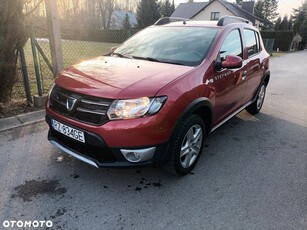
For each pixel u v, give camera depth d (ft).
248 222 8.15
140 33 13.93
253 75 14.99
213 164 11.32
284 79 33.71
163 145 8.66
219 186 9.83
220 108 11.75
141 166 8.59
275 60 64.64
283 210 8.72
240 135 14.52
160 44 12.12
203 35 11.94
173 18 15.20
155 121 8.21
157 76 9.09
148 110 8.14
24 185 9.40
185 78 9.25
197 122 9.98
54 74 17.52
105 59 11.51
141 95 8.16
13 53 14.92
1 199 8.68
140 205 8.68
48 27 16.72
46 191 9.15
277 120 17.26
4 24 13.83
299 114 18.80
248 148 12.98
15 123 14.28
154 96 8.24
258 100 17.66
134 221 8.02
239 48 13.35
